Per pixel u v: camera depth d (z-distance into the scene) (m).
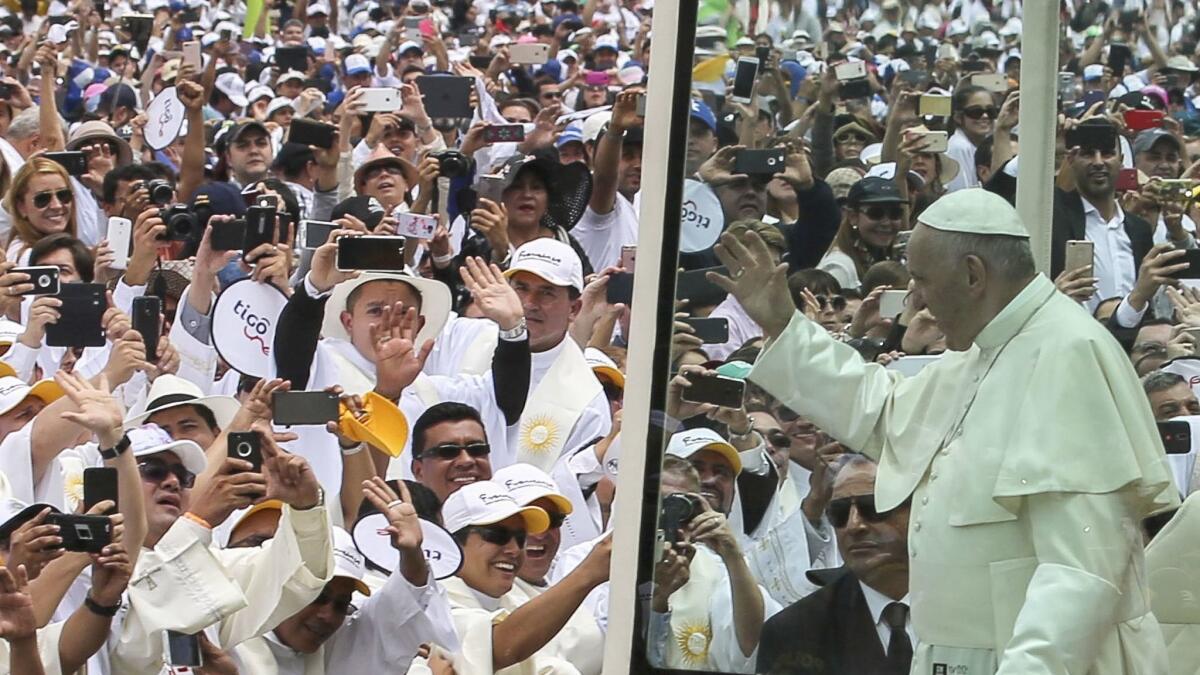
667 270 7.52
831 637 7.46
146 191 24.89
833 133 7.62
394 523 14.16
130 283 22.38
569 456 18.66
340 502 16.62
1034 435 7.49
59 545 12.87
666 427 7.48
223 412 17.17
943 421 7.55
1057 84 8.11
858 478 7.48
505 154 29.03
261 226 20.09
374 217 22.59
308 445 18.16
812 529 7.47
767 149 7.56
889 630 7.44
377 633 14.25
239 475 13.87
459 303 22.69
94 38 48.22
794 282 7.55
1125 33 8.36
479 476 16.88
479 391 19.16
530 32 52.38
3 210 26.81
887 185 7.62
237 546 15.36
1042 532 7.43
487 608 15.25
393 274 19.23
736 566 7.43
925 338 7.59
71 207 23.94
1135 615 7.50
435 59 42.94
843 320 7.57
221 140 30.42
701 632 7.42
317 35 55.75
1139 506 7.62
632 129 24.38
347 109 28.22
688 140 7.54
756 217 7.55
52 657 12.84
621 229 24.45
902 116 7.77
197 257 20.59
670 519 7.44
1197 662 7.74
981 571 7.43
